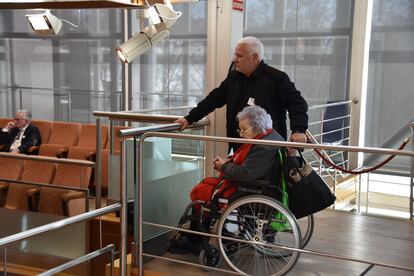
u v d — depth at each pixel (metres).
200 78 6.48
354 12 5.70
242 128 2.56
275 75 2.75
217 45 3.33
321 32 5.88
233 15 3.29
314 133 5.99
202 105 2.96
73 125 5.36
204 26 6.35
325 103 5.95
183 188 3.17
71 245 3.76
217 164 2.59
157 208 2.90
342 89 5.86
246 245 2.62
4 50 7.71
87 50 7.14
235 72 2.89
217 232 2.55
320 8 5.85
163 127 2.77
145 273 2.65
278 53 6.12
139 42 3.82
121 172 2.51
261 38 6.18
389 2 5.55
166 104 6.75
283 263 2.67
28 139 5.26
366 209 4.99
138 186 2.60
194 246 2.69
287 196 2.54
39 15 4.21
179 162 3.11
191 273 2.62
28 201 4.19
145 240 2.80
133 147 2.76
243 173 2.48
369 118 5.82
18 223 3.92
